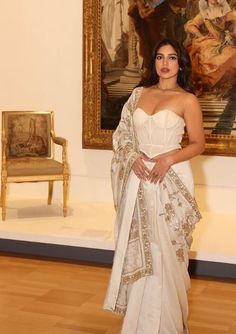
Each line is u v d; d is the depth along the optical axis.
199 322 3.99
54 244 5.31
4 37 6.53
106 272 5.02
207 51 5.84
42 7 6.38
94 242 5.16
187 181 3.50
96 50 6.16
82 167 6.52
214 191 6.08
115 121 6.21
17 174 5.65
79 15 6.29
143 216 3.48
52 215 5.90
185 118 3.48
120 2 6.03
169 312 3.46
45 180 5.73
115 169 3.61
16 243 5.44
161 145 3.49
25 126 6.10
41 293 4.51
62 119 6.51
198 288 4.65
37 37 6.45
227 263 4.83
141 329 3.48
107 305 3.50
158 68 3.51
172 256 3.45
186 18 5.87
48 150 6.14
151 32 5.98
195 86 5.92
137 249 3.47
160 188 3.46
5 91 6.63
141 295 3.46
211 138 5.91
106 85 6.18
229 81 5.81
